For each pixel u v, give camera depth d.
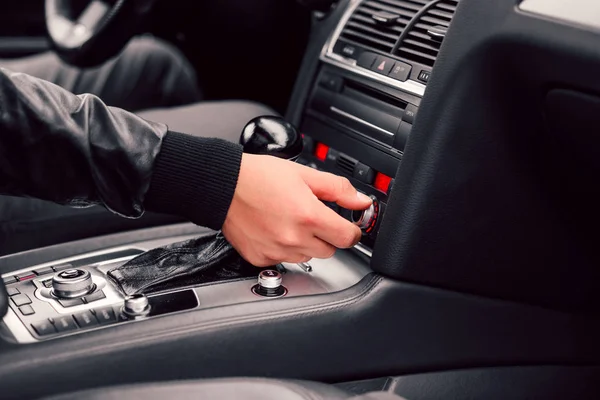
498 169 0.65
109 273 0.72
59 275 0.68
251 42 1.30
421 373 0.71
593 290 0.74
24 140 0.61
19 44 1.55
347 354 0.68
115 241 0.82
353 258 0.78
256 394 0.55
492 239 0.68
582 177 0.65
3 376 0.56
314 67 0.93
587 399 0.77
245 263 0.73
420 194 0.65
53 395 0.56
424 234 0.66
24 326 0.63
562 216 0.68
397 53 0.82
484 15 0.60
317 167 0.90
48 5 1.18
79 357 0.58
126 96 1.24
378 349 0.69
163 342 0.61
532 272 0.71
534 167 0.65
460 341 0.71
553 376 0.75
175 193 0.66
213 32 1.33
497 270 0.69
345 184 0.71
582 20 0.56
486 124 0.63
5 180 0.63
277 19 1.23
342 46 0.90
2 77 0.60
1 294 0.65
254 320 0.64
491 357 0.73
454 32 0.62
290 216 0.65
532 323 0.74
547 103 0.61
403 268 0.67
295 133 0.75
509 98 0.62
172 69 1.26
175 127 1.00
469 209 0.66
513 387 0.73
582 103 0.58
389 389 0.69
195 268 0.71
